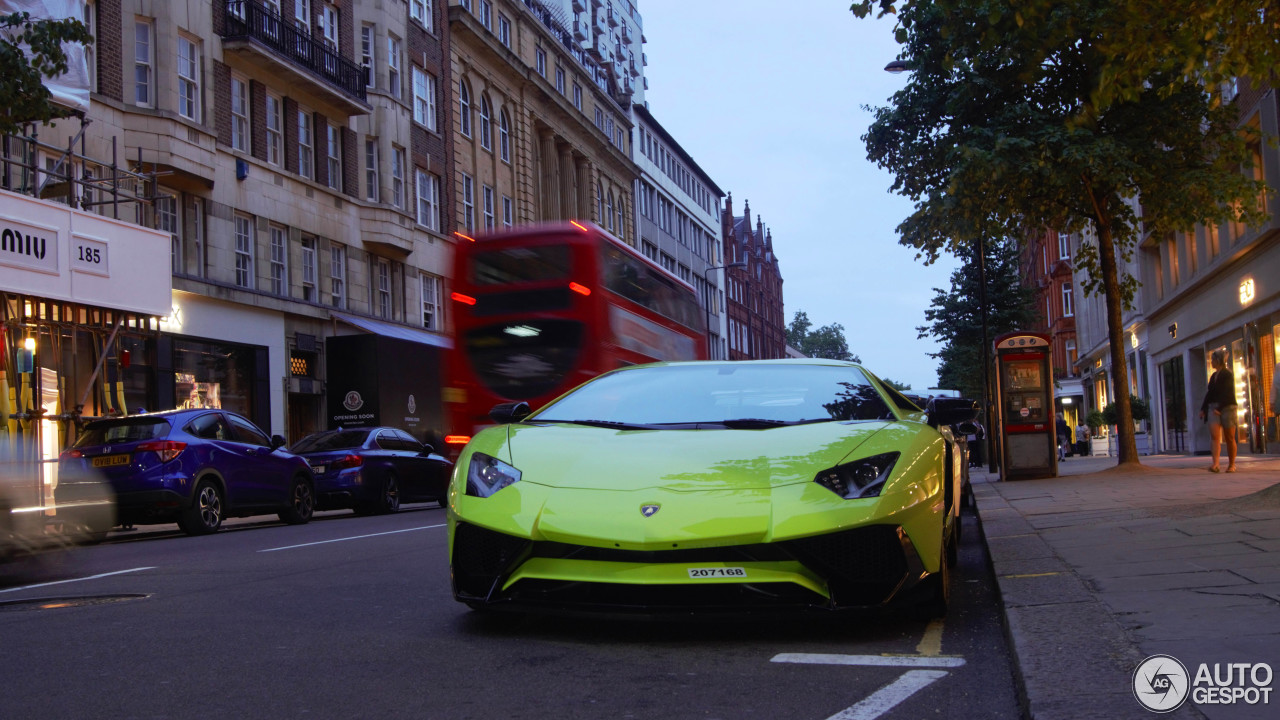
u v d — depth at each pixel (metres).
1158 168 17.02
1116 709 3.21
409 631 5.29
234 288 25.73
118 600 6.65
